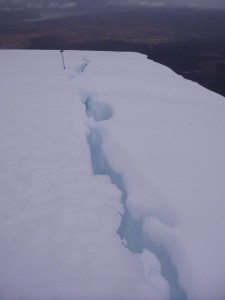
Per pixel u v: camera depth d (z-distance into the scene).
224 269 3.27
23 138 6.61
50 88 10.37
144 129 6.94
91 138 7.30
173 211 4.15
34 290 3.18
